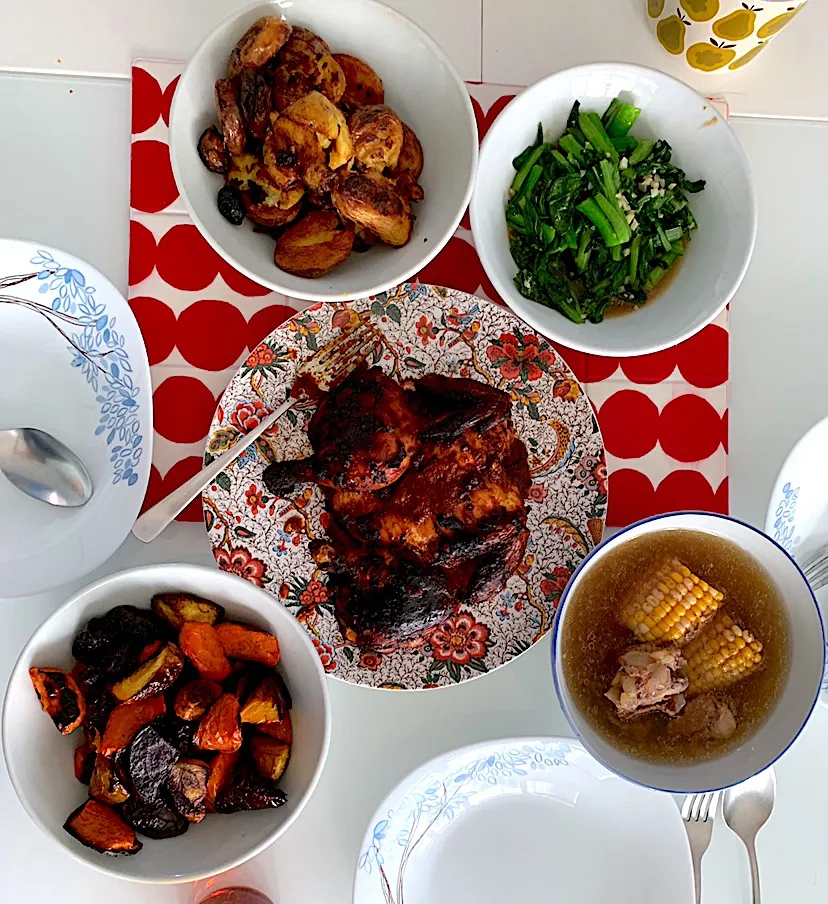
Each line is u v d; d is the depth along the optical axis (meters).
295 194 0.55
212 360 0.62
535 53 0.66
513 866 0.62
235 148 0.54
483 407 0.58
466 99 0.55
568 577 0.62
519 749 0.59
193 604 0.54
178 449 0.61
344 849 0.60
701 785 0.57
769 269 0.67
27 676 0.51
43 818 0.50
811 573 0.63
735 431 0.66
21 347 0.59
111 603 0.54
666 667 0.58
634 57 0.67
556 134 0.61
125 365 0.59
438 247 0.54
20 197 0.62
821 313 0.67
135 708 0.52
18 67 0.62
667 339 0.58
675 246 0.62
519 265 0.62
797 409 0.66
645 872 0.61
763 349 0.67
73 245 0.62
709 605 0.59
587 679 0.60
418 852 0.61
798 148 0.68
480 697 0.62
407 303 0.62
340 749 0.61
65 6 0.63
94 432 0.60
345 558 0.59
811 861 0.63
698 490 0.64
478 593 0.59
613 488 0.64
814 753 0.64
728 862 0.63
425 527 0.57
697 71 0.67
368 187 0.53
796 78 0.68
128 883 0.60
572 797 0.62
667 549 0.60
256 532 0.60
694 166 0.61
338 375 0.61
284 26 0.52
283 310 0.63
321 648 0.60
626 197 0.61
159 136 0.62
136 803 0.52
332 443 0.56
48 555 0.59
